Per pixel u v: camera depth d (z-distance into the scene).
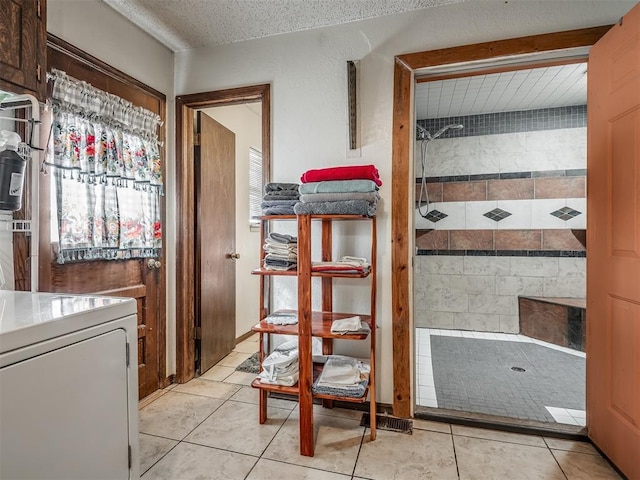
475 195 3.91
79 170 1.83
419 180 4.07
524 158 3.76
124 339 1.14
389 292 2.13
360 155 2.18
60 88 1.73
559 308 3.40
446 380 2.61
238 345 3.45
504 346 3.39
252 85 2.39
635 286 1.46
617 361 1.58
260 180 4.08
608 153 1.64
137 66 2.24
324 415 2.09
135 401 1.19
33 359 0.85
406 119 2.07
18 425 0.82
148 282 2.36
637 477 1.44
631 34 1.48
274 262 1.95
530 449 1.75
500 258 3.83
